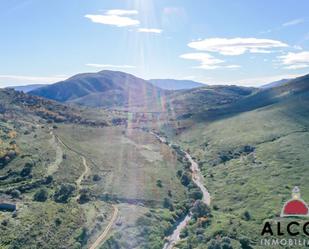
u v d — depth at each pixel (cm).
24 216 7412
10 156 10850
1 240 6456
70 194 9038
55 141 13638
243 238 7269
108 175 11156
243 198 9969
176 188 11238
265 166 12000
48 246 6538
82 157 12425
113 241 7162
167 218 9025
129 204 9356
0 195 8588
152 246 7519
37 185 9475
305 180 10225
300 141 13538
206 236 7806
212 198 10606
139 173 11875
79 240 6919
